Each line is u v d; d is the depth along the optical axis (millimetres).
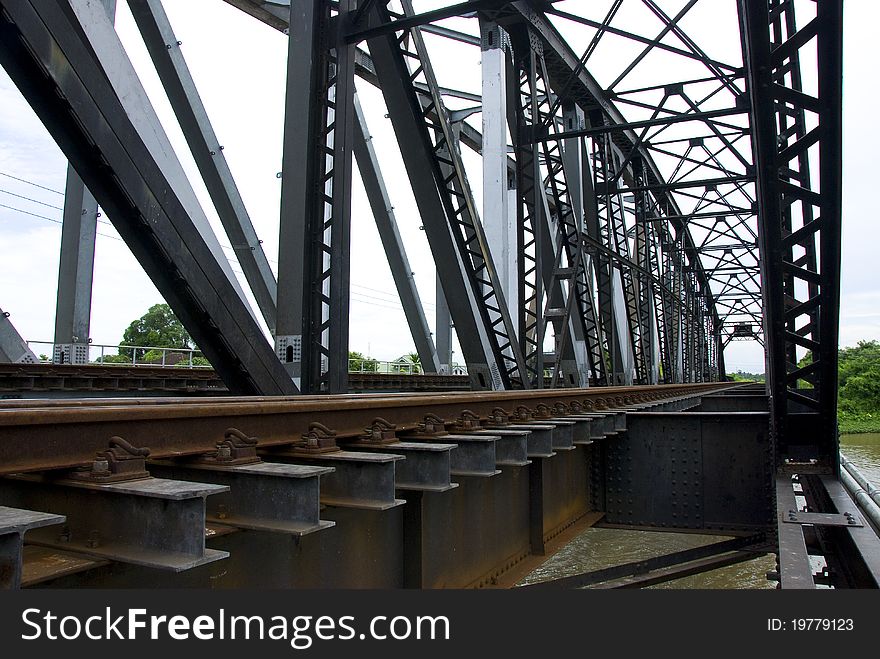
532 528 6414
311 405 3859
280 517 2879
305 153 6922
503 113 12094
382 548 4246
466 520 5188
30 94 3795
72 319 18828
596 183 17922
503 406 6371
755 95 4855
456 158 9141
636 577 7172
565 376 14039
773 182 5172
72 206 19297
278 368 5762
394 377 20734
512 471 6121
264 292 17375
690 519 8055
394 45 8438
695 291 40969
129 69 7266
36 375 11008
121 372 12875
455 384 24672
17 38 3602
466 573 5141
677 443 8219
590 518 8008
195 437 3191
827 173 4965
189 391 13305
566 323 13102
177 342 54156
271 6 18531
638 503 8258
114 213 4355
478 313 9539
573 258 14648
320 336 6859
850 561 3729
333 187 6875
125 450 2643
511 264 15906
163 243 4547
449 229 9156
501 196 11891
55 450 2617
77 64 3920
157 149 7793
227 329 5160
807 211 7469
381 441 4129
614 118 18359
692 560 7375
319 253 6930
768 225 5316
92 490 2508
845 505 4559
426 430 4758
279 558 3461
